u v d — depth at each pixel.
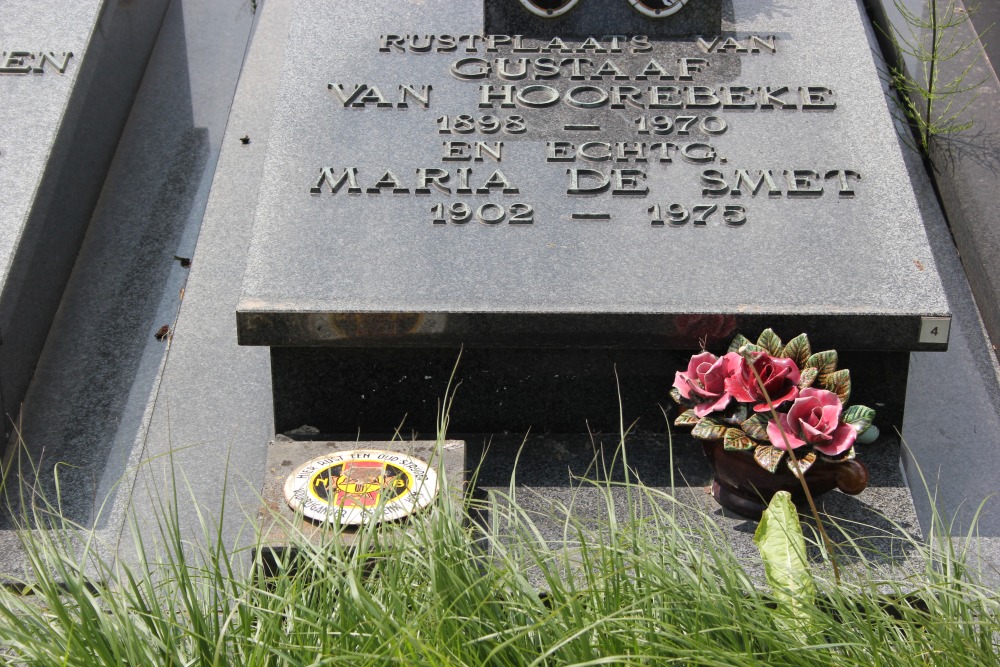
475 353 2.37
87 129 2.72
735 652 1.86
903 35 2.97
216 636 1.86
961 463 2.39
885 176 2.47
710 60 2.66
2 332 2.41
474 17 2.74
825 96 2.59
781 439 2.16
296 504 2.18
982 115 2.81
